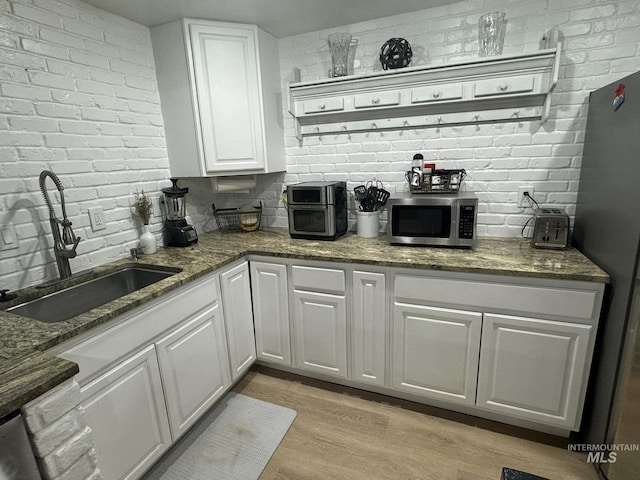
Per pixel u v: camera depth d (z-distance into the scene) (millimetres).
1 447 733
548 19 1759
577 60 1745
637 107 1259
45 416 809
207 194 2633
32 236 1543
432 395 1838
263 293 2104
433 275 1670
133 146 2018
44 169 1580
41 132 1558
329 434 1771
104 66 1827
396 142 2205
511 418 1771
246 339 2125
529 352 1576
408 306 1756
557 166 1885
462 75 1849
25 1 1470
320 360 2057
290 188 2168
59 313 1562
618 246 1358
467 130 2023
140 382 1416
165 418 1549
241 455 1656
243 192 2689
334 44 2090
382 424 1824
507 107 1905
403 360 1847
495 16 1739
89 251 1804
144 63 2061
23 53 1474
